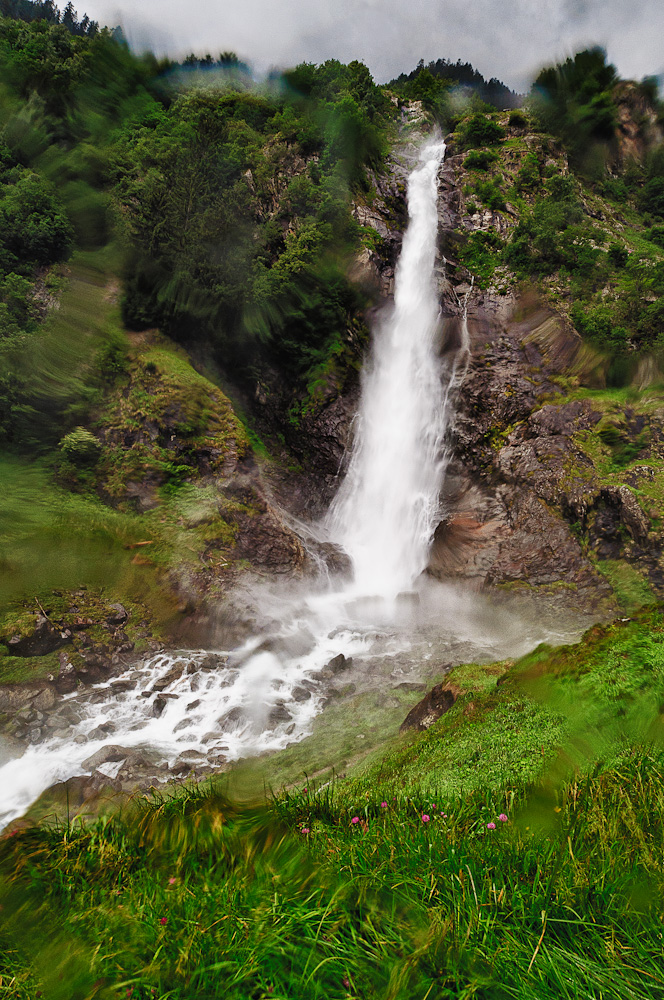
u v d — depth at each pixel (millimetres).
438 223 28391
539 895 2463
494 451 21453
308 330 22359
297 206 23594
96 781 8594
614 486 17359
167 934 2404
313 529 20781
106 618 13281
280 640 14266
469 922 2314
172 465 16922
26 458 16266
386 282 24953
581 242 26344
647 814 3234
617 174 37375
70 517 15086
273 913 2420
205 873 2965
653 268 24562
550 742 4992
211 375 21047
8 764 9523
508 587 17312
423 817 3463
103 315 19797
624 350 22266
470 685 8188
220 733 10648
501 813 3492
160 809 3674
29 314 19156
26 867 3100
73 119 24547
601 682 5668
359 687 12453
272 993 2062
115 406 17641
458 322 25391
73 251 21109
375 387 23500
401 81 46031
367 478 22391
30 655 11875
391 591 18875
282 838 3254
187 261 19922
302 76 29625
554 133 34906
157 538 15445
